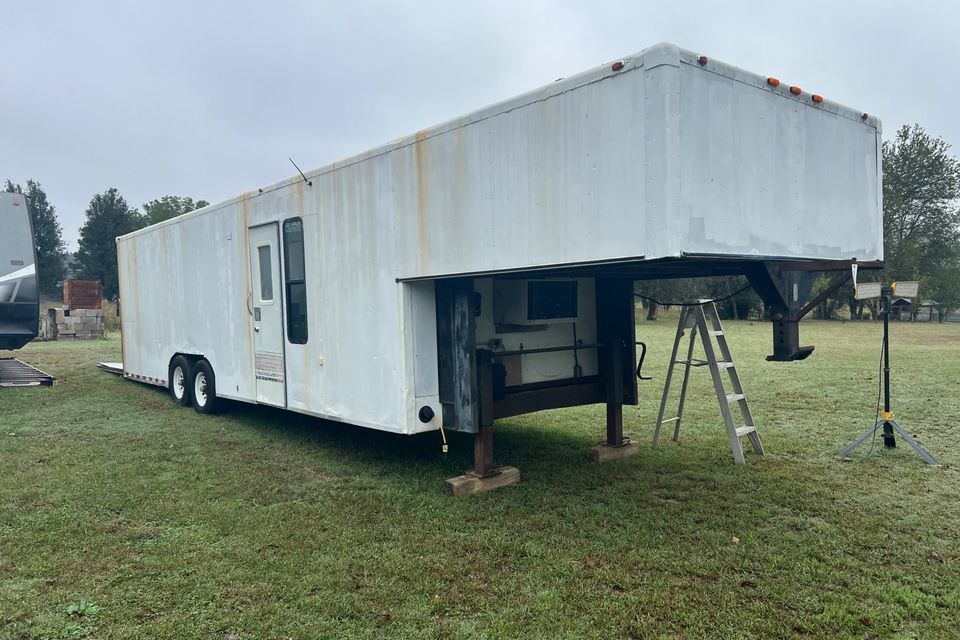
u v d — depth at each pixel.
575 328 5.83
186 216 8.09
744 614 3.07
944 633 2.90
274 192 6.35
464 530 4.15
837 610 3.09
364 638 2.90
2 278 10.28
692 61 3.34
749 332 23.06
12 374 11.05
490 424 4.98
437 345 5.10
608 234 3.49
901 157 36.09
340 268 5.52
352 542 3.96
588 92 3.56
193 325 8.13
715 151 3.46
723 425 7.24
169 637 2.90
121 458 5.92
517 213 4.00
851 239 4.54
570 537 4.02
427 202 4.65
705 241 3.39
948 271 35.03
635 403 6.00
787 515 4.38
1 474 5.38
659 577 3.47
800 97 4.07
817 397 8.95
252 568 3.60
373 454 6.04
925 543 3.88
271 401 6.61
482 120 4.21
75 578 3.48
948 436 6.49
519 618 3.06
